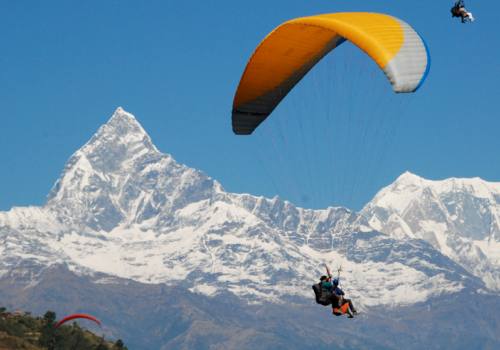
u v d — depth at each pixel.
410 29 63.94
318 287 62.56
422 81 58.56
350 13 69.44
